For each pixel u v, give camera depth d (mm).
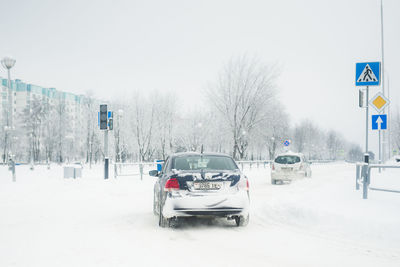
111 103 64125
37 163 74750
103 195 14219
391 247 5859
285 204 9500
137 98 63281
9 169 35594
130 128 62781
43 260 5035
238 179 7383
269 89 46062
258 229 7363
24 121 81000
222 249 5723
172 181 7180
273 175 19734
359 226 7051
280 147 65312
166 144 63656
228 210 7121
